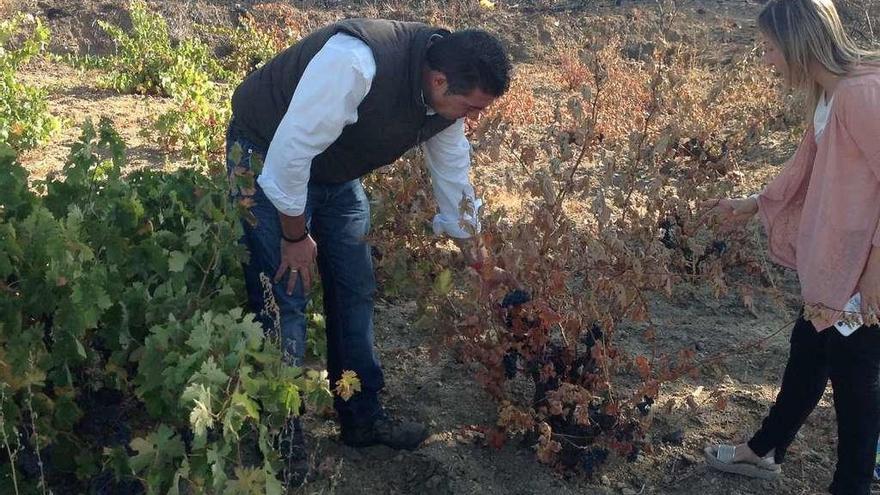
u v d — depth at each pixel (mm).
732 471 3584
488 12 13734
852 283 2895
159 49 10164
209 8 13023
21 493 3115
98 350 3385
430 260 3984
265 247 3238
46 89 9398
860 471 3178
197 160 6133
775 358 4512
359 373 3555
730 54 11422
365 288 3521
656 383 3428
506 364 3588
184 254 3223
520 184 6441
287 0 13828
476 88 2943
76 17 11984
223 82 10898
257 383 2738
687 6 13352
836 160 2844
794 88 3021
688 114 6254
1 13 11594
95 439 3250
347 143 3119
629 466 3629
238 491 2691
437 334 3631
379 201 4191
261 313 3242
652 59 5883
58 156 7414
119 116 8859
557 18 13547
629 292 3424
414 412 3943
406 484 3523
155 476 2721
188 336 2889
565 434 3514
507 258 3387
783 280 5328
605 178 3770
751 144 7273
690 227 4688
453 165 3438
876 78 2756
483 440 3727
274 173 2928
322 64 2867
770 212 3262
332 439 3744
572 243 3705
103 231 3287
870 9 12031
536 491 3467
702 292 5160
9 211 3324
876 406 3086
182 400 2549
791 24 2850
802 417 3387
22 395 3033
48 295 3072
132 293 3158
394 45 2959
